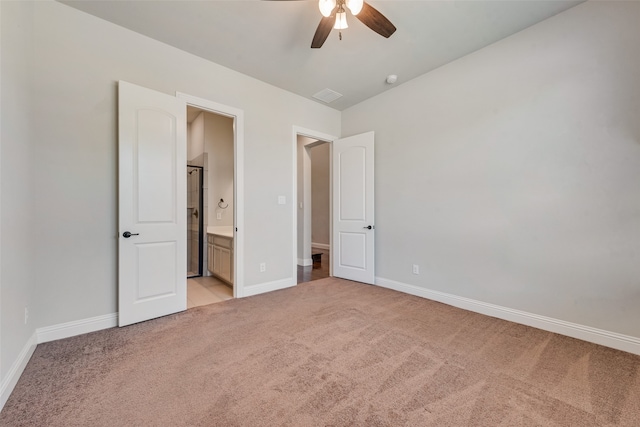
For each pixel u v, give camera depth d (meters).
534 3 2.18
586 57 2.18
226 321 2.53
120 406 1.41
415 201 3.38
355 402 1.46
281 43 2.67
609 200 2.10
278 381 1.64
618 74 2.05
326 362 1.85
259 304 3.01
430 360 1.88
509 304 2.61
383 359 1.89
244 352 1.97
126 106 2.37
